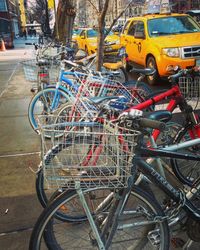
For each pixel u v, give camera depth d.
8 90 8.48
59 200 2.04
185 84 3.40
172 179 2.51
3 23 26.61
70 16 11.79
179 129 3.29
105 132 1.95
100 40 5.72
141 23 9.56
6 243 2.72
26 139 4.97
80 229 2.60
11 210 3.17
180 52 7.96
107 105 2.56
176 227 2.43
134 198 2.21
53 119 2.97
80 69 4.93
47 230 2.13
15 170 3.98
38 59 5.69
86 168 1.91
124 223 2.22
